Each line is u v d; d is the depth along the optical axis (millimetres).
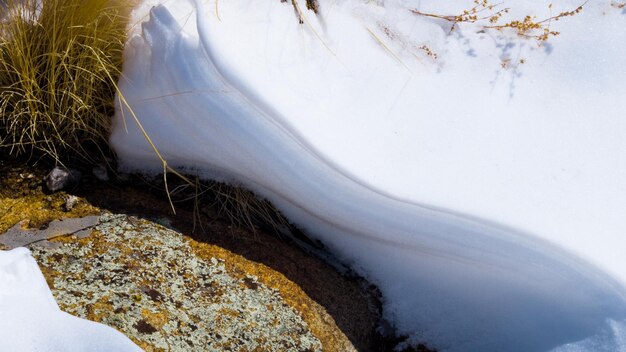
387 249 1093
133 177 1144
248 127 1052
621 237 1028
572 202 1054
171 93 1078
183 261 1008
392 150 1067
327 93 1092
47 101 1142
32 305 826
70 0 1143
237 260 1037
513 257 1039
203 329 923
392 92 1130
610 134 1130
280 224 1124
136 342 869
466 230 1037
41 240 989
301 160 1049
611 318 996
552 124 1133
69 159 1132
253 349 926
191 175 1129
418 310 1092
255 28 1110
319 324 1003
